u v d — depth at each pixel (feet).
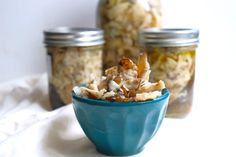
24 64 2.72
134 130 1.59
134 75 1.65
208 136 1.81
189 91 2.09
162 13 2.38
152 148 1.71
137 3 2.24
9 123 1.93
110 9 2.28
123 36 2.29
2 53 2.70
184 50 2.02
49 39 2.13
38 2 2.61
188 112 2.10
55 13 2.61
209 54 2.46
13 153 1.59
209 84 2.48
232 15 2.37
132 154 1.66
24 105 2.25
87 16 2.58
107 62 2.38
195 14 2.42
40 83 2.46
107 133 1.60
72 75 2.14
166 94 1.63
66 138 1.79
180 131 1.87
